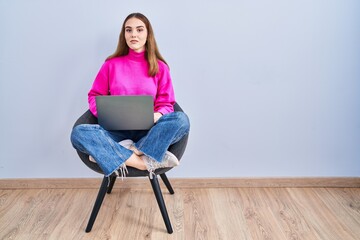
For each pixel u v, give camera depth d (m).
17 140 1.88
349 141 1.90
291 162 1.94
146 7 1.70
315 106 1.85
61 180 1.92
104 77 1.64
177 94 1.83
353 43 1.75
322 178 1.94
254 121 1.87
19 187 1.93
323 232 1.52
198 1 1.69
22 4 1.68
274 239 1.47
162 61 1.67
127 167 1.40
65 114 1.85
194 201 1.79
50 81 1.80
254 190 1.91
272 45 1.75
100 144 1.36
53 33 1.73
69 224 1.58
